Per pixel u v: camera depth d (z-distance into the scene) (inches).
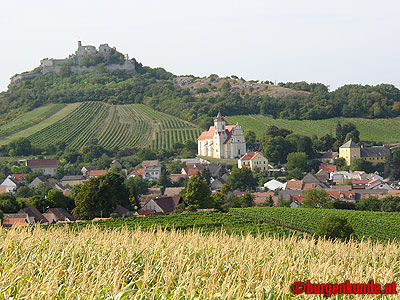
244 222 5698.8
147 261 1737.2
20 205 7071.9
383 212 6653.5
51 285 1332.4
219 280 1512.1
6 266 1544.0
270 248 2246.6
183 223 5506.9
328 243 2608.3
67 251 1829.5
